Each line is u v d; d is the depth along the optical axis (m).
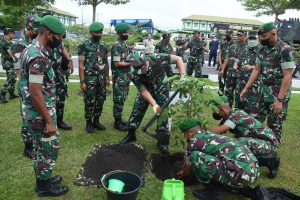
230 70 6.84
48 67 2.91
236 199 3.44
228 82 6.91
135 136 4.85
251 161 3.13
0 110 6.18
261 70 4.30
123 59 5.16
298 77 15.41
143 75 4.09
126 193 2.83
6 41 6.55
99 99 5.14
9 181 3.55
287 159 4.62
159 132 4.42
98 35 4.82
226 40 8.44
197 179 3.47
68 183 3.58
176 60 4.06
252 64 5.94
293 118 6.89
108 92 8.14
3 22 13.77
